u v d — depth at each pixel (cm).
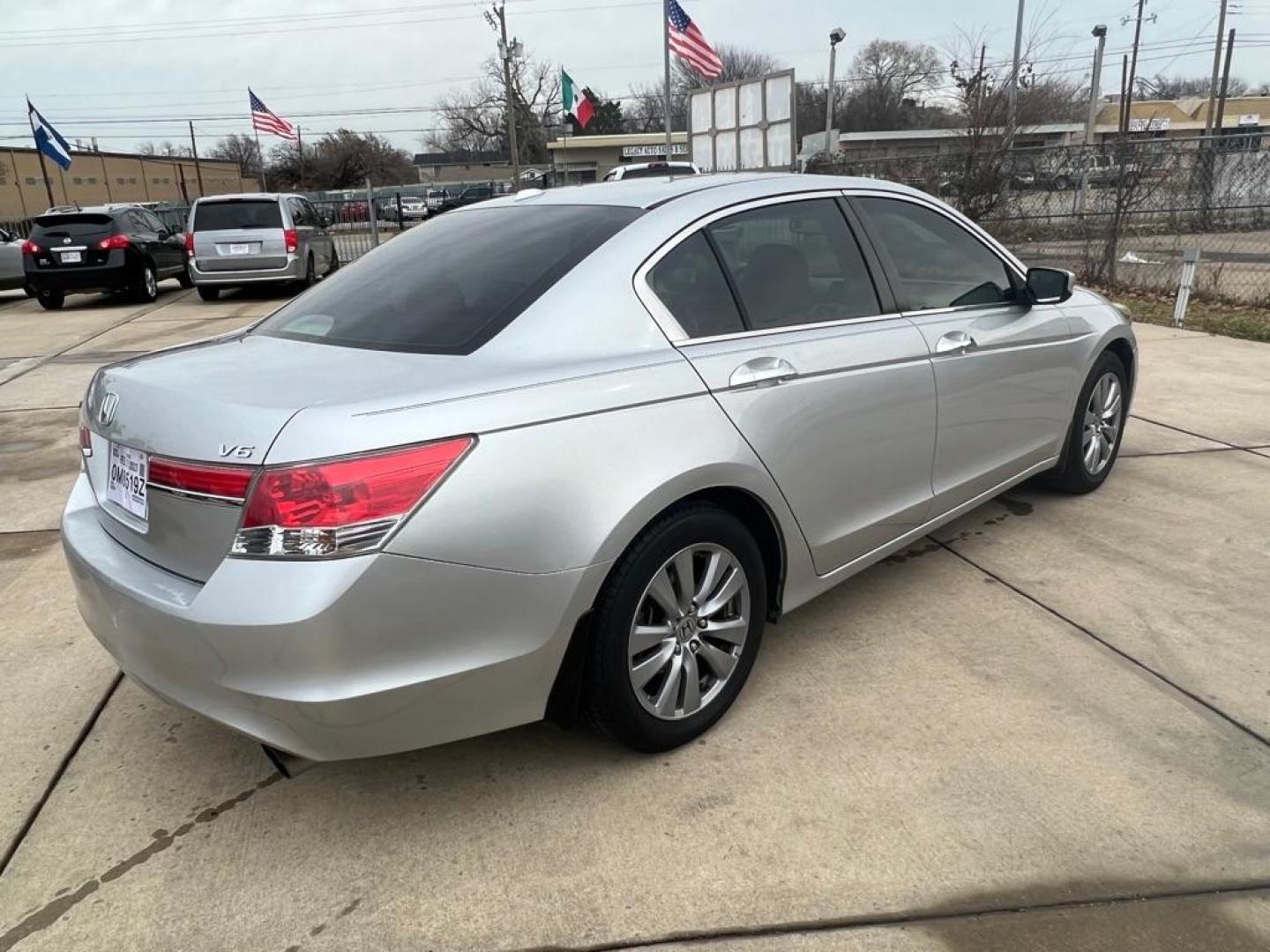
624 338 259
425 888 226
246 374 243
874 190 351
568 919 216
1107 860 227
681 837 240
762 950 205
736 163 1670
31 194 4591
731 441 265
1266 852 228
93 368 927
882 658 322
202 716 225
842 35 2691
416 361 243
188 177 6375
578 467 232
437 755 277
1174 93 6775
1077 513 449
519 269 272
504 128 6925
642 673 257
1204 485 482
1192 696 293
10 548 446
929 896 218
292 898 224
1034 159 1412
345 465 204
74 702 310
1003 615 349
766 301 298
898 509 338
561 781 263
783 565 297
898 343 327
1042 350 401
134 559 240
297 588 202
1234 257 1388
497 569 221
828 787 256
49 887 229
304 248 1580
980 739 275
